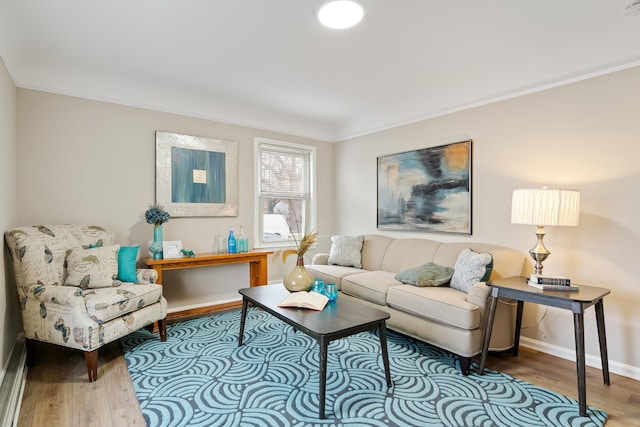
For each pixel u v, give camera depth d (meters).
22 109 2.88
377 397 2.06
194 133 3.82
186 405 1.96
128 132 3.40
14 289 2.70
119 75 3.18
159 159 3.56
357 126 4.58
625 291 2.41
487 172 3.21
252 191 4.27
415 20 2.25
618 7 2.11
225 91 3.62
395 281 3.19
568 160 2.68
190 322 3.42
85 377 2.29
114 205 3.32
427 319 2.65
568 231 2.69
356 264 4.04
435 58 2.83
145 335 3.05
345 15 2.19
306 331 1.98
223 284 4.06
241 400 2.01
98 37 2.48
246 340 2.94
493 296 2.36
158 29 2.37
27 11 2.14
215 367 2.43
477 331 2.39
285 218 4.63
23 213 2.88
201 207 3.84
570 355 2.65
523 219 2.43
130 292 2.57
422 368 2.45
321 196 4.93
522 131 2.95
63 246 2.68
